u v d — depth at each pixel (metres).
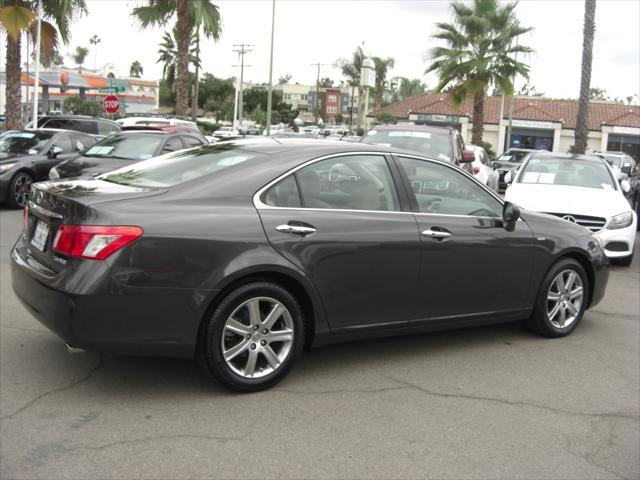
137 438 3.46
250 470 3.19
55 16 18.47
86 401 3.90
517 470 3.33
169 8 23.12
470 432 3.73
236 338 4.02
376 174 4.65
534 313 5.47
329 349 5.05
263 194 4.14
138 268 3.63
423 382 4.45
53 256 3.83
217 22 22.94
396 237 4.50
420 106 45.22
